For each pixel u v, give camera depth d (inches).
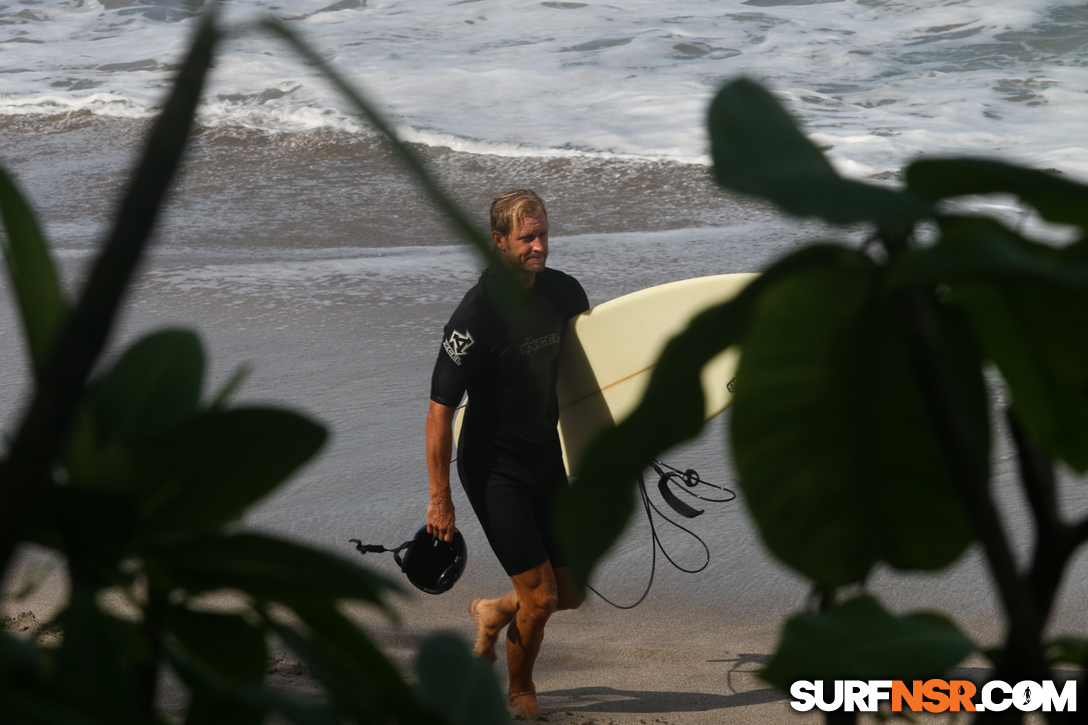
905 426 68.1
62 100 2596.0
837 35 3019.2
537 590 542.3
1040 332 63.9
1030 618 56.8
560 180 1974.7
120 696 55.5
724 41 2979.8
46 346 59.2
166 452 57.5
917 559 69.9
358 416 968.9
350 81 47.4
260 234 1734.7
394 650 585.3
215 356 1130.0
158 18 3580.2
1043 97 2369.6
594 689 563.8
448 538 577.6
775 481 69.4
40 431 43.8
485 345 549.3
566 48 2955.2
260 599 63.5
